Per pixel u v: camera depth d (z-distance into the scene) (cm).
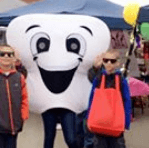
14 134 372
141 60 712
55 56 397
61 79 397
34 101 404
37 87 403
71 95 399
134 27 410
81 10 660
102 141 371
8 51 368
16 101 369
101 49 409
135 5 405
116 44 753
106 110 358
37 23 402
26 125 653
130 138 565
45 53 399
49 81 399
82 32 402
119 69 383
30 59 404
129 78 606
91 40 404
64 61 396
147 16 627
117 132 360
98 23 408
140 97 735
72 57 399
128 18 410
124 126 362
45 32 399
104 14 671
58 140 537
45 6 691
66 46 399
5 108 366
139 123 661
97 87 371
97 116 360
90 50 404
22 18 403
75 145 392
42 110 400
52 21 402
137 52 693
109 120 357
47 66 398
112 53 373
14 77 372
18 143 538
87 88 409
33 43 400
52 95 397
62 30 399
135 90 585
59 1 701
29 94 407
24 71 405
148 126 641
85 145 438
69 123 393
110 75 371
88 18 407
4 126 364
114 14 689
